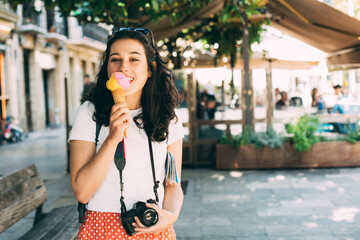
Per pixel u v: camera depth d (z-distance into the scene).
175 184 1.80
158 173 1.68
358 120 7.74
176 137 1.77
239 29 8.25
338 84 9.23
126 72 1.55
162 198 1.70
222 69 8.51
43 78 20.62
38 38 18.03
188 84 8.22
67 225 3.33
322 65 9.02
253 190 5.93
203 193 5.86
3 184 3.25
